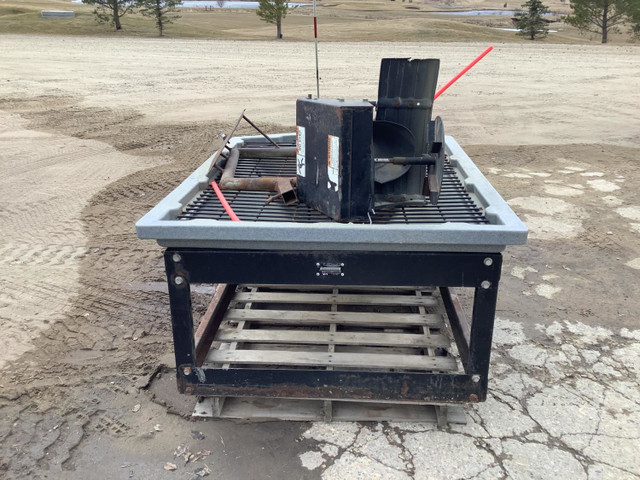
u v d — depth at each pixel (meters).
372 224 2.08
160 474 2.17
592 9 31.70
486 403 2.55
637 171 6.51
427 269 2.09
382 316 2.89
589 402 2.56
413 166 2.38
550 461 2.21
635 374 2.78
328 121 2.09
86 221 4.97
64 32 28.91
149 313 3.39
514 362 2.88
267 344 2.84
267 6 28.89
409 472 2.15
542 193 5.68
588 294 3.61
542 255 4.20
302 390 2.30
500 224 2.14
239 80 13.15
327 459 2.22
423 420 2.40
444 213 2.40
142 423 2.44
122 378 2.75
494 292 2.12
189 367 2.29
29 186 5.95
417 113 2.41
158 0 30.58
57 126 8.77
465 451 2.26
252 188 2.63
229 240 2.06
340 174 2.07
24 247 4.41
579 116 9.84
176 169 6.57
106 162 6.88
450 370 2.44
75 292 3.66
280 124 8.75
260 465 2.20
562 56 19.28
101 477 2.16
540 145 7.86
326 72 14.37
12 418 2.47
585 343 3.05
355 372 2.25
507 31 36.34
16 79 13.11
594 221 4.88
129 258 4.21
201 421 2.45
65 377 2.76
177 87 12.28
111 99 10.97
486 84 13.02
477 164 6.86
